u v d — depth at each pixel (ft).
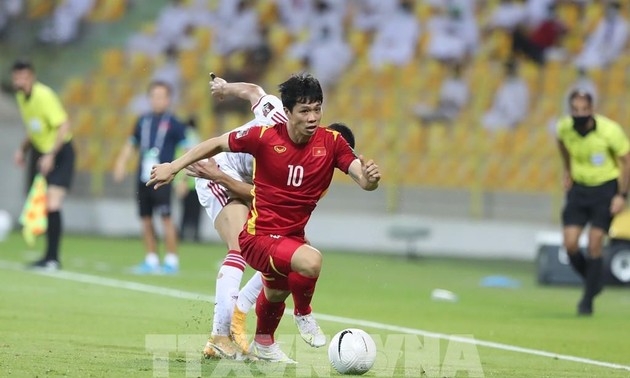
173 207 204.74
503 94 197.67
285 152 62.49
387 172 200.75
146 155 140.05
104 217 207.21
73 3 231.50
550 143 194.08
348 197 202.39
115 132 210.18
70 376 59.88
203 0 222.07
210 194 73.92
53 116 136.98
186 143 141.38
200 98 209.15
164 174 63.36
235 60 214.48
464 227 196.65
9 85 226.79
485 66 200.54
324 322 97.50
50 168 136.98
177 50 217.97
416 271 164.96
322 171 62.95
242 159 73.87
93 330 83.87
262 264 63.00
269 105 73.87
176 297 112.27
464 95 199.31
